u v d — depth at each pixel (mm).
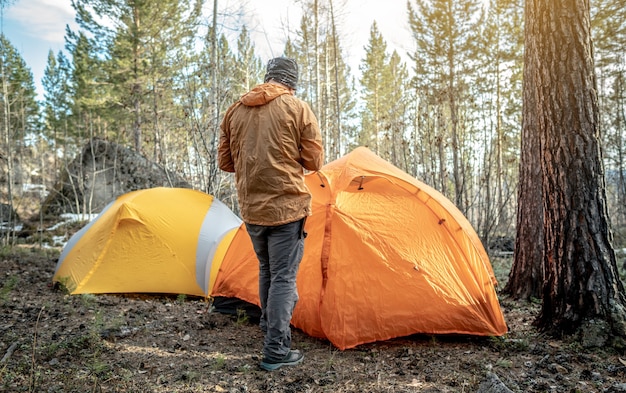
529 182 4754
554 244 3254
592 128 3152
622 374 2578
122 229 4723
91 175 12508
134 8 16656
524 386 2443
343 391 2402
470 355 2979
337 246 3326
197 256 4707
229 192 10070
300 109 2650
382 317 3164
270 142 2582
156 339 3229
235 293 3842
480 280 3359
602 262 3084
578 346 2957
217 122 8227
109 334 3242
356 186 3697
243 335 3402
